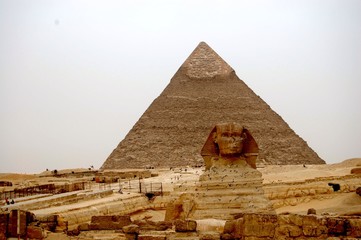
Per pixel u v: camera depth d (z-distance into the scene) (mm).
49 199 79250
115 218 50500
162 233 42750
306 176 143000
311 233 34281
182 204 65438
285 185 101562
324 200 97062
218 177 65250
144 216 89438
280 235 34469
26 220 48375
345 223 34406
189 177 161125
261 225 34688
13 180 182000
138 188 121625
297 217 34562
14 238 45844
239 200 63438
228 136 66500
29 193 102750
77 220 68000
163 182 139000
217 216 62000
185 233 41375
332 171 167000
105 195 97125
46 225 55156
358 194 84688
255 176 65438
